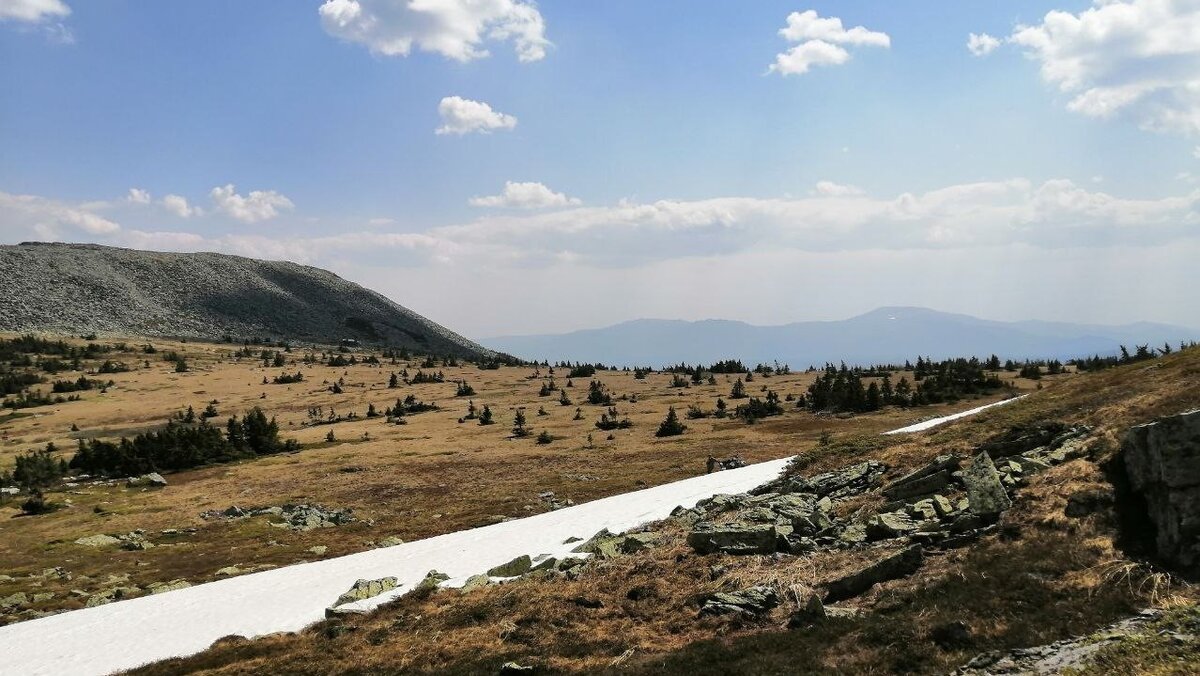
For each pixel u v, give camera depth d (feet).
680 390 512.63
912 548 68.13
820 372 561.84
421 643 78.07
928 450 111.96
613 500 157.38
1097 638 46.01
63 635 107.76
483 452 316.60
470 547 133.90
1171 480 57.57
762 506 106.01
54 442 400.06
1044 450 87.76
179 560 170.50
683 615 73.00
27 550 184.14
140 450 319.47
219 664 83.25
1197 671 37.37
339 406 524.93
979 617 53.98
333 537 186.80
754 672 53.42
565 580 91.61
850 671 50.11
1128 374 114.62
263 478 281.13
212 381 640.99
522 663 66.03
